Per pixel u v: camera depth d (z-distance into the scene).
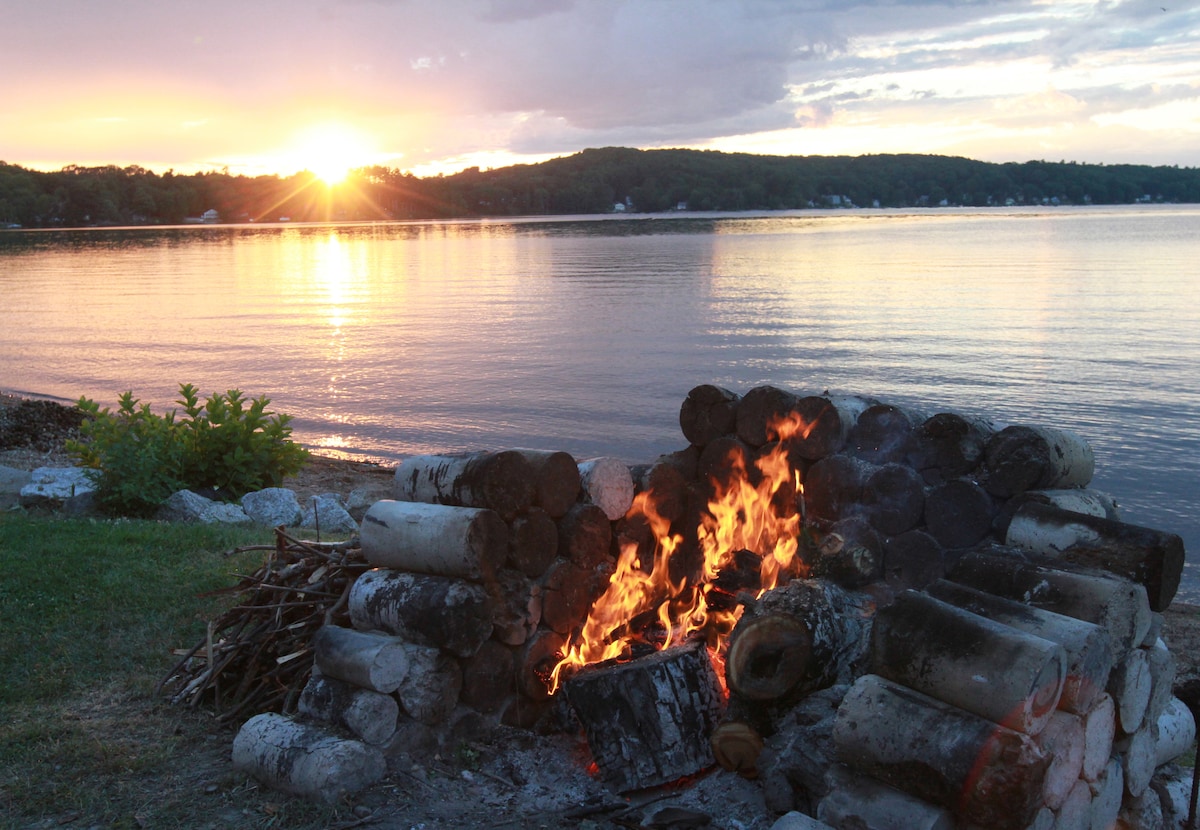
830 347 29.31
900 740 3.42
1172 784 4.44
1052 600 3.93
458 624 4.54
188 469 11.34
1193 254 72.25
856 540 5.50
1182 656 7.42
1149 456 16.34
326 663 4.62
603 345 31.08
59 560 7.81
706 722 4.58
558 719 5.00
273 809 4.18
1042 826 3.42
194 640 6.20
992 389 22.16
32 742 4.86
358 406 21.56
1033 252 77.62
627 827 4.15
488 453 4.90
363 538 4.98
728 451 5.94
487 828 4.10
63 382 25.30
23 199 182.12
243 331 36.94
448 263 81.50
